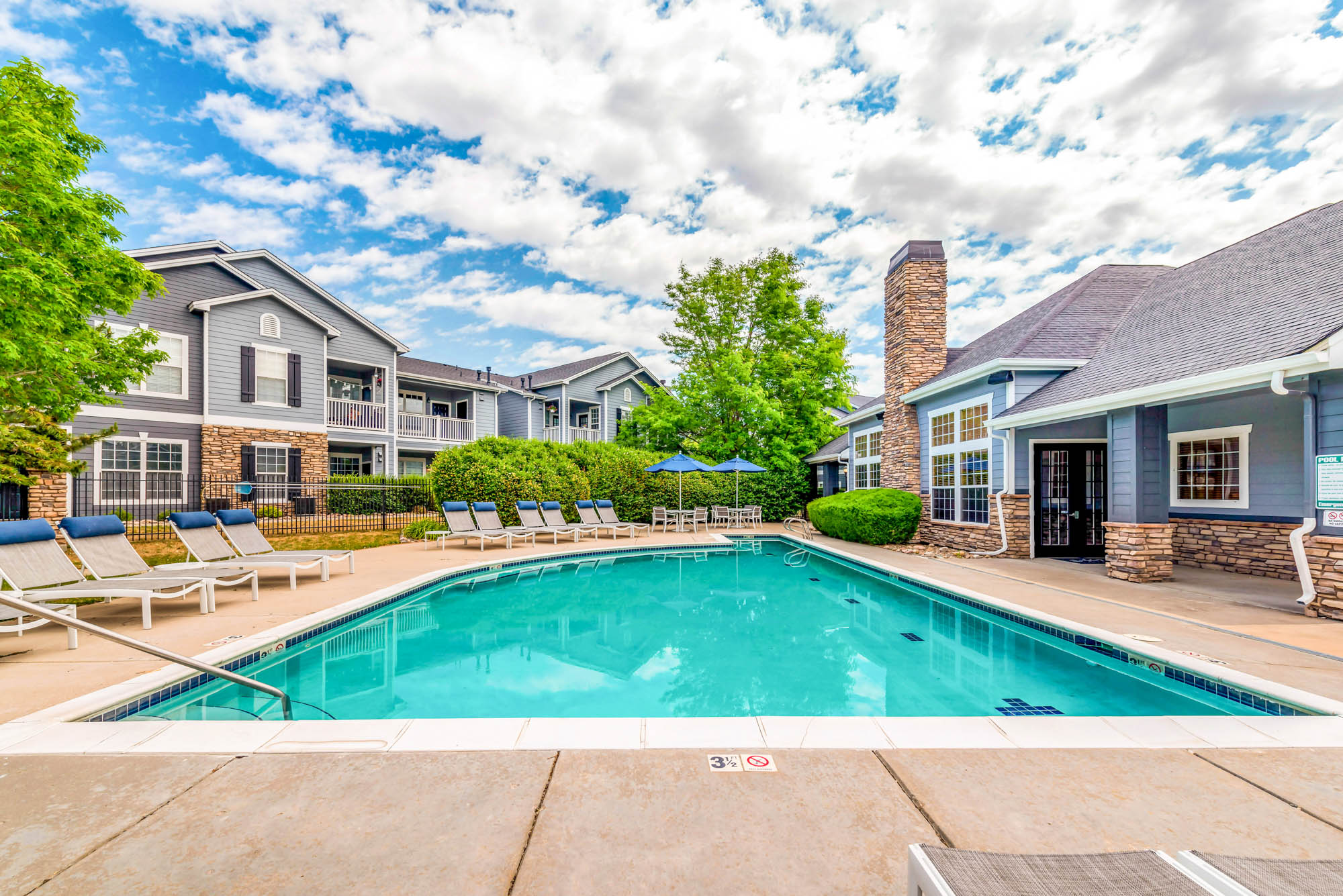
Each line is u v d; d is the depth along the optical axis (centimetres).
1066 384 977
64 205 665
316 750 282
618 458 1723
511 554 1117
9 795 239
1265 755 281
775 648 602
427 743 290
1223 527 877
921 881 144
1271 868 143
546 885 184
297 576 842
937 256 1410
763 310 2538
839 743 292
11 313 607
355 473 2188
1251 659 445
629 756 277
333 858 198
